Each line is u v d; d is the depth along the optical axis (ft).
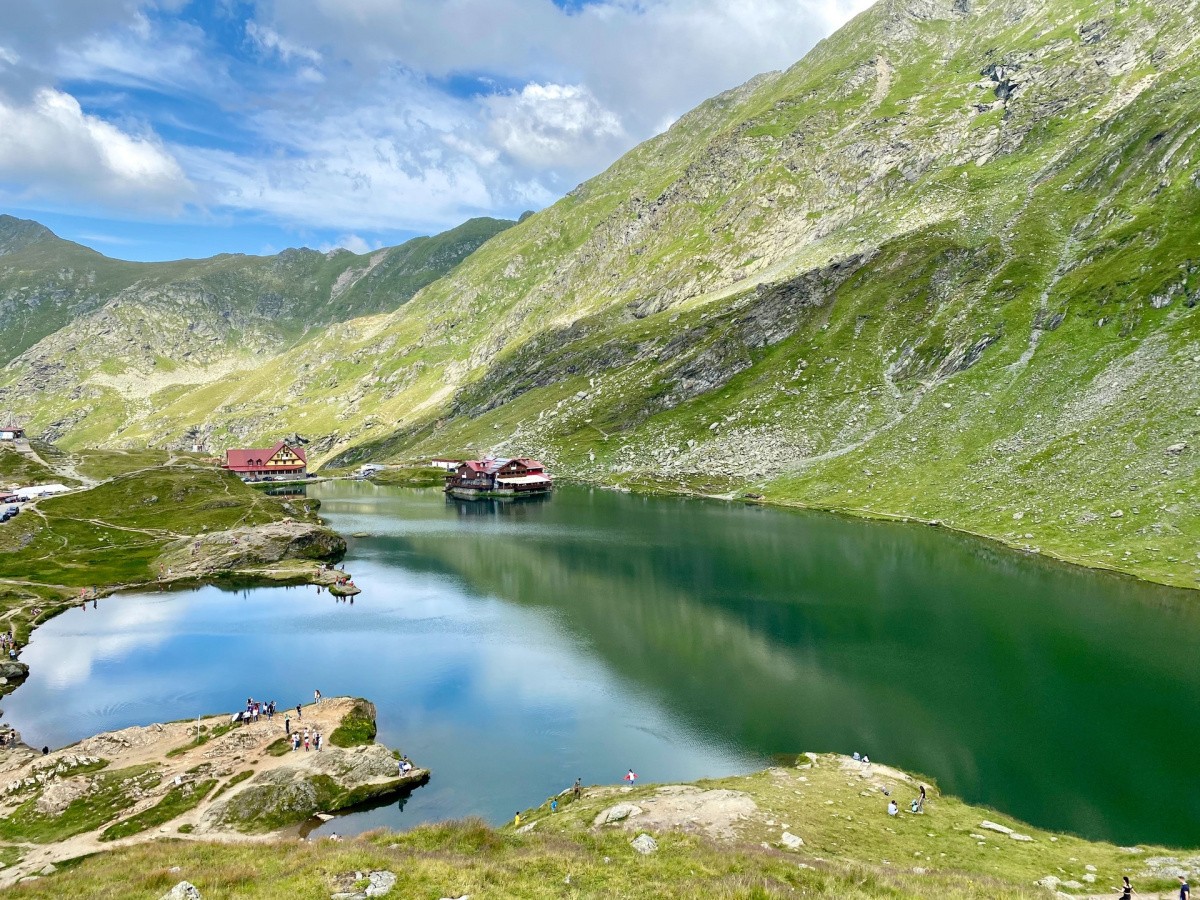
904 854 106.83
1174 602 249.14
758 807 122.93
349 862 81.66
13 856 121.39
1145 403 388.16
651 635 247.29
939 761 158.30
